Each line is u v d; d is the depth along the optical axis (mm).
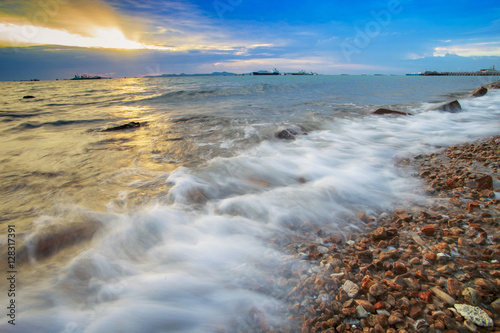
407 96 22094
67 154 6766
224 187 4664
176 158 6441
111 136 8812
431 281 2299
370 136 8484
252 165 5723
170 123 11062
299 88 33594
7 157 6477
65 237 3176
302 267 2559
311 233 3230
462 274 2365
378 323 1911
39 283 2447
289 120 11258
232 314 2061
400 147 7164
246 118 11953
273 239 3086
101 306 2170
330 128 9695
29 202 4133
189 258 2766
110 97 25969
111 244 3041
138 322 2004
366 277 2346
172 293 2287
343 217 3578
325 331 1870
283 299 2178
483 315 1904
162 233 3248
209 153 6801
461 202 3764
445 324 1870
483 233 2900
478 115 11711
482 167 5207
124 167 5785
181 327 1979
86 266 2670
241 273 2512
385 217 3545
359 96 22594
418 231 3121
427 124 10117
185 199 4180
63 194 4422
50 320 2025
